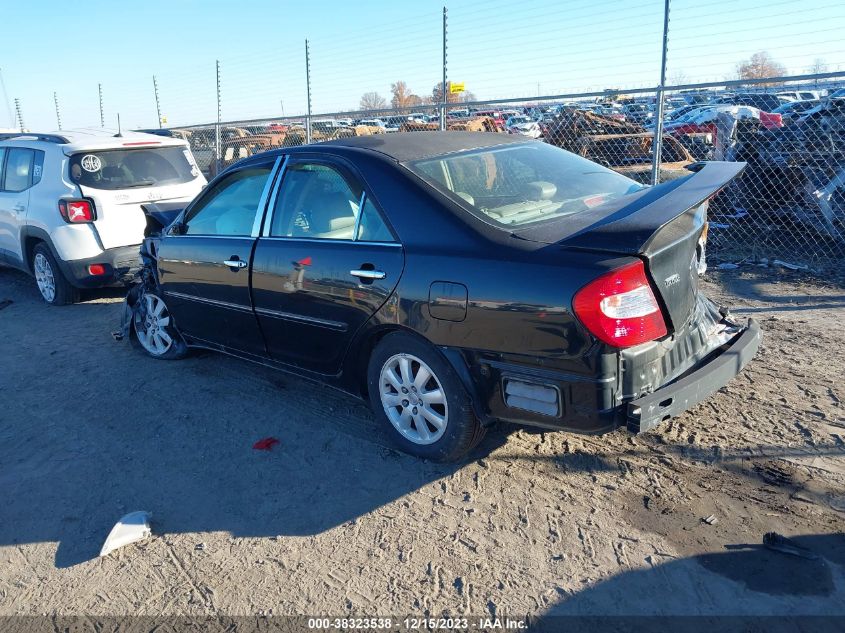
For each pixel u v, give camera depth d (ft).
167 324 18.07
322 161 13.34
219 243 15.12
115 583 9.91
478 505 11.08
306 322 13.30
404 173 12.07
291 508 11.42
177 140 26.22
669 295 10.21
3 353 19.98
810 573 9.07
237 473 12.61
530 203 12.02
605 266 9.53
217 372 17.54
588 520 10.51
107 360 18.90
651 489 11.17
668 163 32.76
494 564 9.72
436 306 10.96
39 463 13.42
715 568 9.28
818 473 11.28
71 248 23.11
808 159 27.50
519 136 15.19
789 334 17.69
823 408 13.42
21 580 10.12
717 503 10.68
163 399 16.03
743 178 30.07
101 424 14.93
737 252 27.30
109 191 23.50
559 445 12.70
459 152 13.20
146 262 18.28
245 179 15.08
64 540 10.99
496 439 13.02
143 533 10.89
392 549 10.21
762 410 13.47
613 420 9.85
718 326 12.46
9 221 25.81
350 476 12.22
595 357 9.62
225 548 10.52
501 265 10.33
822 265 25.00
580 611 8.74
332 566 9.94
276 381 16.70
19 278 30.19
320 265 12.72
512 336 10.23
